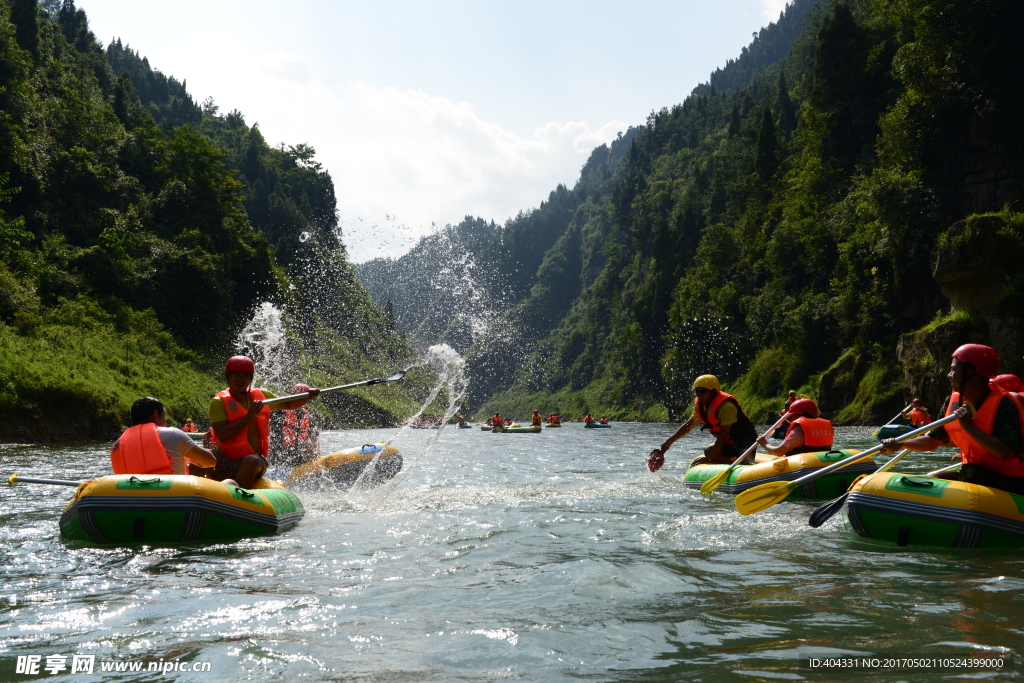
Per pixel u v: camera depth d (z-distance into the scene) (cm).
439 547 505
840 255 4412
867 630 302
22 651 290
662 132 15650
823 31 5166
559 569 423
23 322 3117
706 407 912
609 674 257
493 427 3934
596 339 12275
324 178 12156
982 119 3406
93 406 2628
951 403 558
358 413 5334
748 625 312
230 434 669
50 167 4744
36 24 5812
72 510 556
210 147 6134
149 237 4938
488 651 285
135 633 313
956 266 2636
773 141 6662
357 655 282
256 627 321
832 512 538
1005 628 304
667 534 548
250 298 5938
